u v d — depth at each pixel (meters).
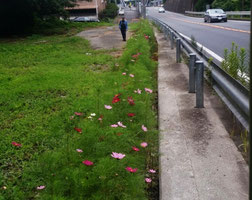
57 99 7.07
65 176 3.23
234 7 48.31
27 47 15.87
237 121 4.90
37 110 6.45
